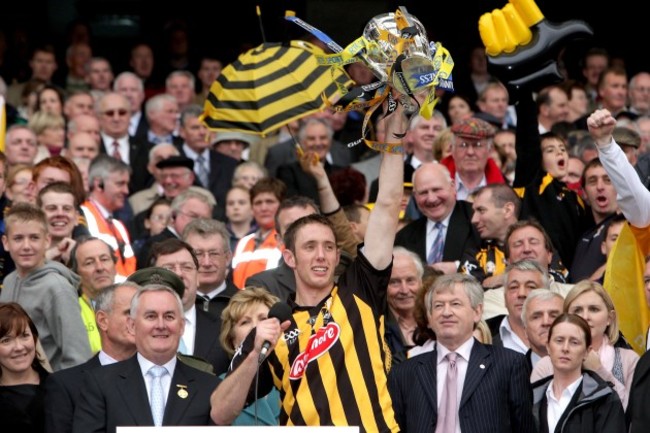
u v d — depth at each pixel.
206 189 13.80
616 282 10.07
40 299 10.32
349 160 14.97
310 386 8.34
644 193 9.71
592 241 11.42
